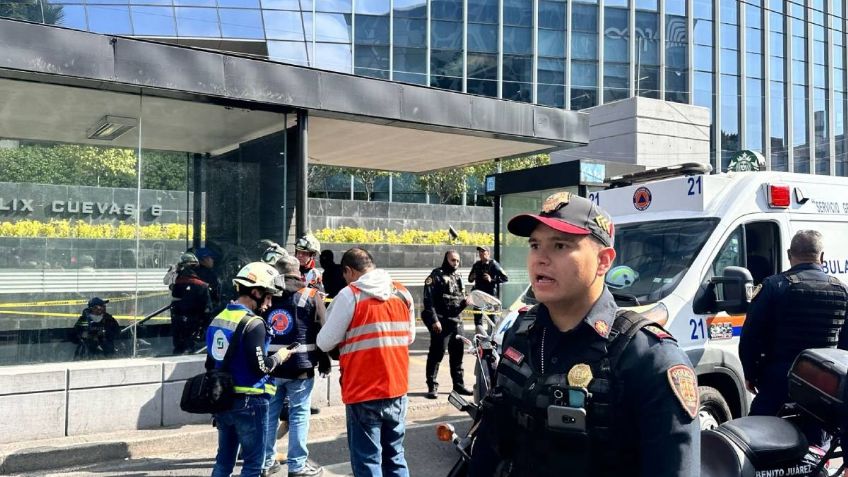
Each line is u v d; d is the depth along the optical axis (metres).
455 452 6.62
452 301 8.51
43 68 6.25
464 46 35.69
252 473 4.54
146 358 7.45
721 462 3.21
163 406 7.05
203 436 6.80
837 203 6.55
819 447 3.99
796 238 4.79
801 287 4.57
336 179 34.16
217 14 19.86
